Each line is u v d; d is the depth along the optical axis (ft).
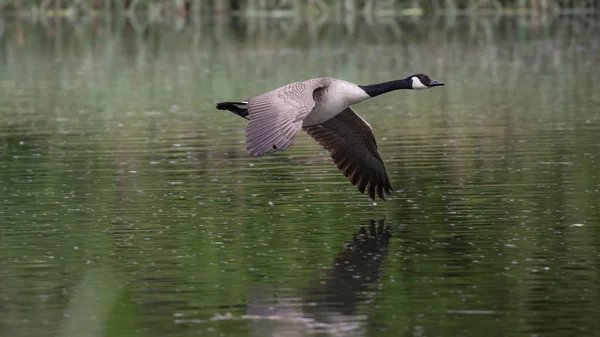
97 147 70.23
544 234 45.27
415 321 34.47
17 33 149.28
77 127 79.25
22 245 44.70
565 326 33.76
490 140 70.08
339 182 57.11
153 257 42.55
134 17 171.83
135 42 138.21
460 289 37.76
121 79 106.73
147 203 52.60
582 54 119.14
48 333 33.58
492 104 87.10
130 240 45.32
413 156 64.95
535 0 171.01
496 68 109.91
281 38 140.77
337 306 36.04
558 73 105.19
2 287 38.73
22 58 124.88
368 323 34.37
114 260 42.16
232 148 68.95
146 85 102.27
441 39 136.87
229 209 51.03
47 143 72.28
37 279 39.68
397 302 36.37
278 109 34.76
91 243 44.93
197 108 87.97
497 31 144.46
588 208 49.90
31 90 100.63
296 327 33.96
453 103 88.43
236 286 38.37
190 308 35.94
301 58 119.44
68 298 37.24
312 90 35.91
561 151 65.36
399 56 120.16
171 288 38.27
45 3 174.60
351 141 43.04
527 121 77.92
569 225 46.73
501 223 47.42
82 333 33.58
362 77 103.35
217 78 105.29
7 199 53.98
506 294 37.09
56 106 90.58
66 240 45.47
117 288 37.99
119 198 53.88
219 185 56.90
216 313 35.40
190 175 59.93
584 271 39.63
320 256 42.45
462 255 42.19
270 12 176.35
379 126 77.20
